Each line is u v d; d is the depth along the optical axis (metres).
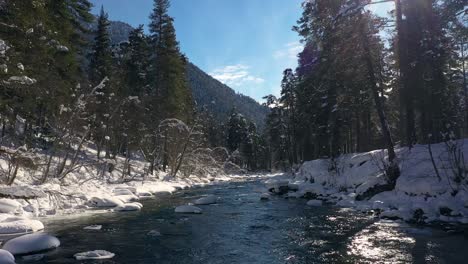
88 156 31.28
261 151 94.69
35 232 11.84
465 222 11.99
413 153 18.69
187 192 28.03
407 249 9.87
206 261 9.38
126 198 20.66
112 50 41.38
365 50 20.20
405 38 19.09
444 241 10.42
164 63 37.94
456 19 16.72
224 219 15.26
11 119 17.02
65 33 25.55
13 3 16.16
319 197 21.27
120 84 32.41
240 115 88.44
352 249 10.15
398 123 36.03
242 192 27.98
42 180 19.31
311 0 22.00
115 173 30.56
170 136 37.16
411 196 15.59
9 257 8.37
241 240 11.62
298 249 10.44
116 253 9.99
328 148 31.64
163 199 22.53
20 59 16.75
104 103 28.47
